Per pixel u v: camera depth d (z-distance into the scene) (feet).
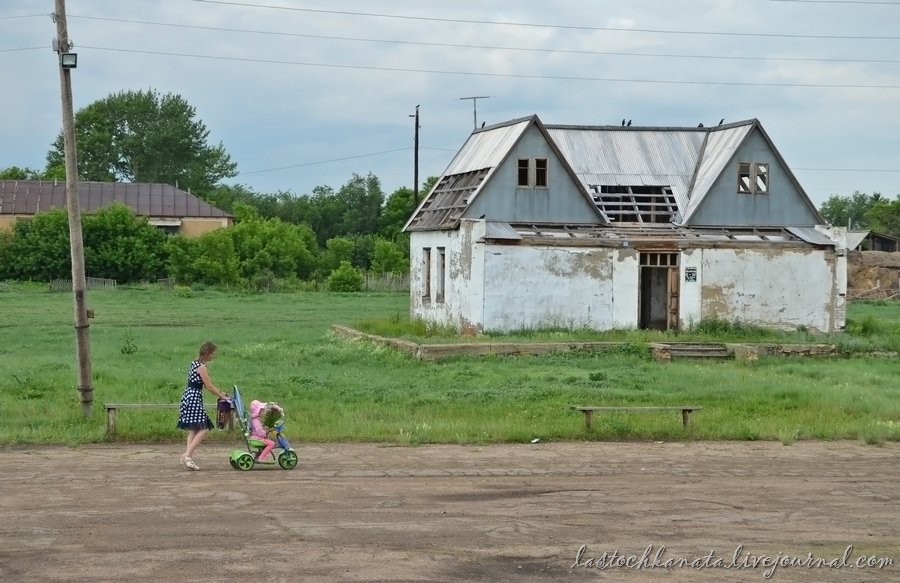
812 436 61.31
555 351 96.37
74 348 104.17
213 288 232.94
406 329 111.86
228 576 31.53
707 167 125.29
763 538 37.40
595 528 38.09
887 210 380.58
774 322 114.01
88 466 48.39
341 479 46.11
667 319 113.70
